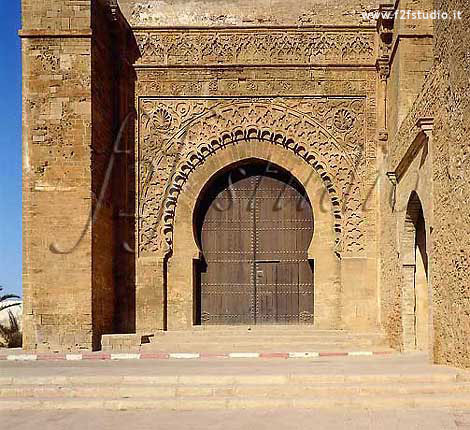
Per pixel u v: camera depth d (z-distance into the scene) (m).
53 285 18.20
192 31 20.58
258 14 20.62
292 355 16.88
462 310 12.12
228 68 20.53
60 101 18.53
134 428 9.38
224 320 21.08
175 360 16.14
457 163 12.41
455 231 12.48
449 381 11.20
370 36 20.52
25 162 18.48
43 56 18.62
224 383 11.47
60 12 18.58
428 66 17.81
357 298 20.03
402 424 9.22
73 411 10.40
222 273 21.20
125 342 18.36
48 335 18.11
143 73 20.56
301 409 10.21
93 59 18.70
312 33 20.56
